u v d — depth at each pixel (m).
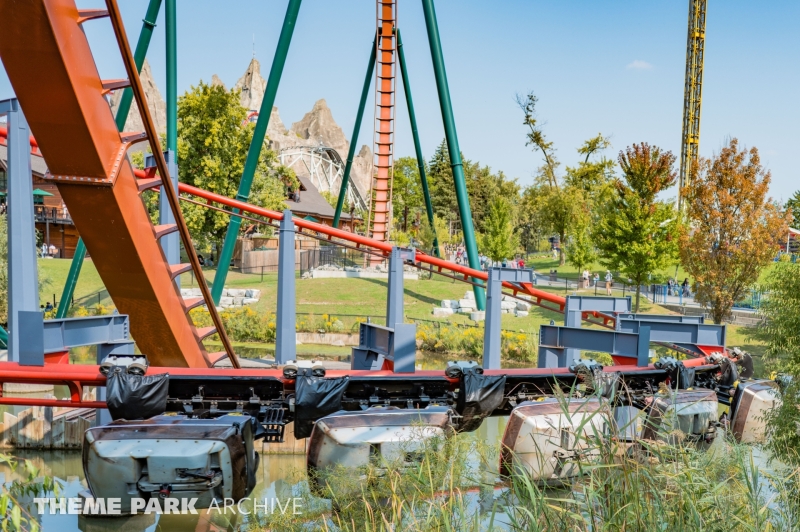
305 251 54.34
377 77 46.31
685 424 11.14
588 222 52.62
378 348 12.74
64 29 10.15
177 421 8.86
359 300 41.16
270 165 62.03
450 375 10.83
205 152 55.22
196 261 15.82
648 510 4.66
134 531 10.97
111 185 12.05
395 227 103.81
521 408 10.10
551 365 16.59
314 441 9.26
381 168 47.59
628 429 7.87
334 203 113.44
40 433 14.59
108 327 11.16
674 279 45.97
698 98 66.19
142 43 24.08
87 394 17.12
